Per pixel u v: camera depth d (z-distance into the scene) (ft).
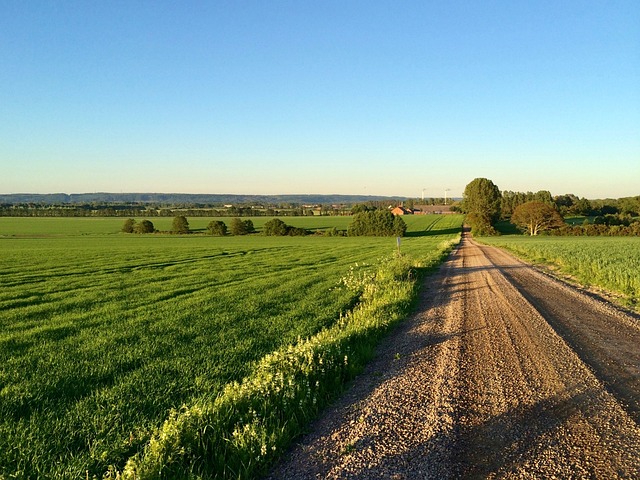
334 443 17.95
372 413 20.68
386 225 311.88
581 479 14.62
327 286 69.15
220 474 15.88
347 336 33.27
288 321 43.37
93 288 70.18
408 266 81.97
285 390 21.62
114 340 36.65
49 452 17.49
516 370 26.02
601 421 18.94
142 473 15.07
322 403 22.09
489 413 20.08
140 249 170.71
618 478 14.66
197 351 32.71
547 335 34.42
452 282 70.95
